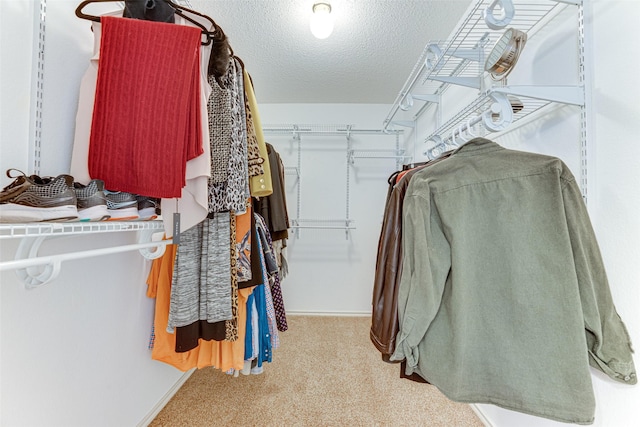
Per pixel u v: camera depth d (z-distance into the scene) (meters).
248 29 1.71
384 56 1.96
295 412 1.37
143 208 0.84
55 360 0.82
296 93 2.53
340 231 2.72
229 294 0.98
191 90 0.76
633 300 0.69
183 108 0.74
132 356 1.16
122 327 1.10
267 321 1.42
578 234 0.68
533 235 0.72
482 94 0.85
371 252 2.72
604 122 0.76
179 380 1.54
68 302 0.86
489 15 0.83
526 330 0.71
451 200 0.81
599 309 0.67
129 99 0.72
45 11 0.77
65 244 0.84
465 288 0.77
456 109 1.68
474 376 0.76
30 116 0.74
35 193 0.56
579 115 0.83
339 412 1.37
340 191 2.72
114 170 0.72
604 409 0.75
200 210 0.85
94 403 0.96
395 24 1.64
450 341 0.77
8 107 0.69
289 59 2.01
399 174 1.42
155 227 0.85
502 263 0.76
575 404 0.64
